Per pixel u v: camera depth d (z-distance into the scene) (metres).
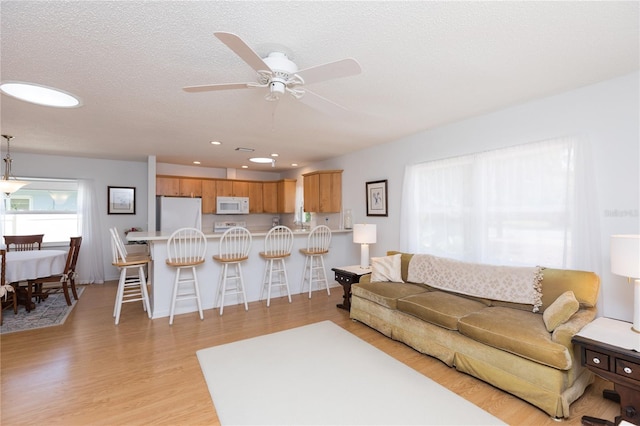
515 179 3.00
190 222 5.94
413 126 3.69
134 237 3.54
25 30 1.70
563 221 2.68
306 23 1.66
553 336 1.97
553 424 1.83
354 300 3.54
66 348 2.80
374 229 4.15
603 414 1.92
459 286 3.04
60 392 2.12
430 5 1.52
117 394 2.11
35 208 5.31
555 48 1.96
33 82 2.37
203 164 6.54
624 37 1.83
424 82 2.45
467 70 2.25
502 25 1.70
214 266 4.07
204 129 3.74
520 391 2.03
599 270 2.49
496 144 3.16
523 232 2.94
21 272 3.68
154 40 1.82
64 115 3.16
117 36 1.77
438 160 3.72
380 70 2.24
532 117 2.89
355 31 1.74
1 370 2.41
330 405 2.00
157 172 6.38
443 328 2.55
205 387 2.20
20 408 1.95
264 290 4.46
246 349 2.80
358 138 4.25
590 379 2.13
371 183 4.80
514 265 2.99
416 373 2.40
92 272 5.57
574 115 2.63
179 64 2.12
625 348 1.70
